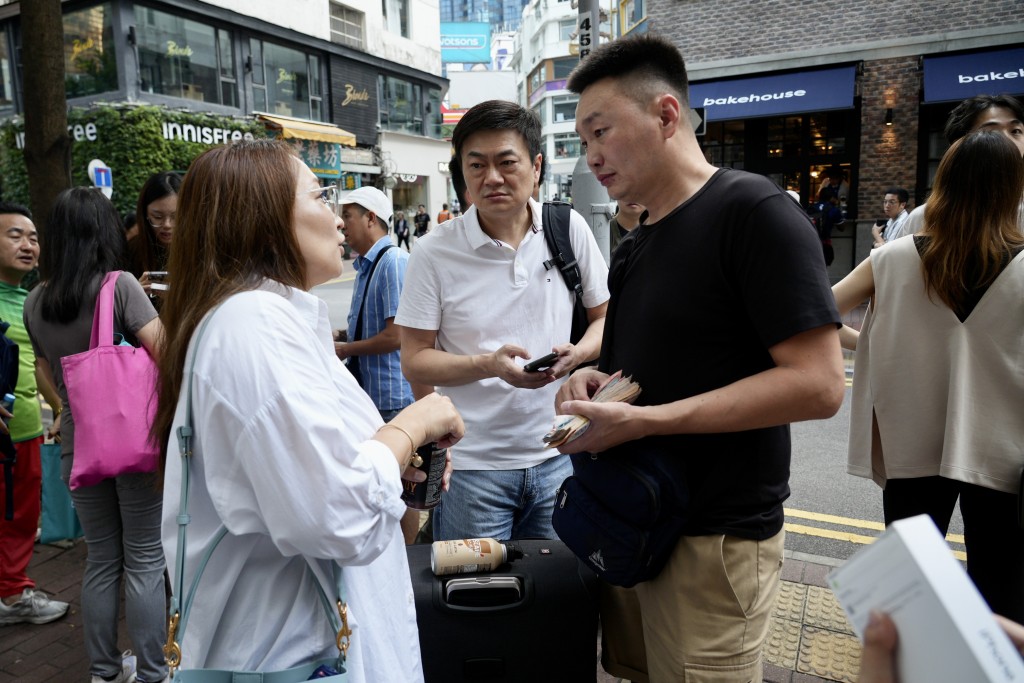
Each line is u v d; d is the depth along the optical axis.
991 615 0.58
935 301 1.88
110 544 2.34
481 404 2.09
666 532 1.38
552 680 1.75
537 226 2.14
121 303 2.26
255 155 1.13
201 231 1.10
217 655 1.07
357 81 19.91
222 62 15.51
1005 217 1.79
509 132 1.95
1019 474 1.80
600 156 1.45
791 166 11.84
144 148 13.12
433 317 2.11
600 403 1.29
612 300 1.59
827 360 1.24
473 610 1.69
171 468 1.09
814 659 2.38
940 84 10.00
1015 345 1.79
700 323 1.35
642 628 1.67
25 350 2.93
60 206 2.28
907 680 0.61
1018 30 9.79
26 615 2.81
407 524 2.95
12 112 14.77
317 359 1.07
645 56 1.38
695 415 1.28
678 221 1.38
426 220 22.50
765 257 1.25
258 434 0.97
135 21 13.48
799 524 3.56
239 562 1.06
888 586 0.62
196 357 1.03
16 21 14.21
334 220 1.24
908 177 10.76
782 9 11.02
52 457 2.78
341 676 1.04
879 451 2.10
